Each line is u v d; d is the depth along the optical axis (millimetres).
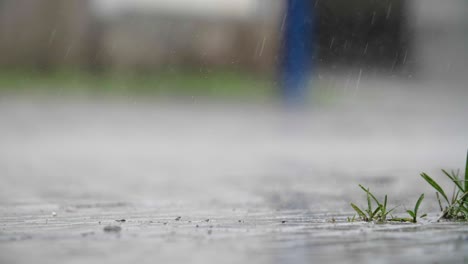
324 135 15469
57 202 5711
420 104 25969
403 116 21328
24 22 32594
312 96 26000
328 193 6098
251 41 32750
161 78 31281
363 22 31047
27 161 10297
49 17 32688
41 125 17828
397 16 32094
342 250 2705
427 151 11602
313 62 29344
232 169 8992
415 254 2580
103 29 32844
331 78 30109
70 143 13602
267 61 32500
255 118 20516
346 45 30688
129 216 4598
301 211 4738
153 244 2973
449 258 2490
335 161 9953
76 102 24953
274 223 3896
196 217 4418
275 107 23797
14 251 2814
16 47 32594
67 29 32719
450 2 33594
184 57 32969
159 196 6203
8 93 27016
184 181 7664
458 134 15414
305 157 10750
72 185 7238
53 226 3959
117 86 29578
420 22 32875
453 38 34156
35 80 30438
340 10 30578
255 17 32750
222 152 11852
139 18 32812
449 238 2990
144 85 29875
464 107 24797
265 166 9359
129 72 32656
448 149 11906
